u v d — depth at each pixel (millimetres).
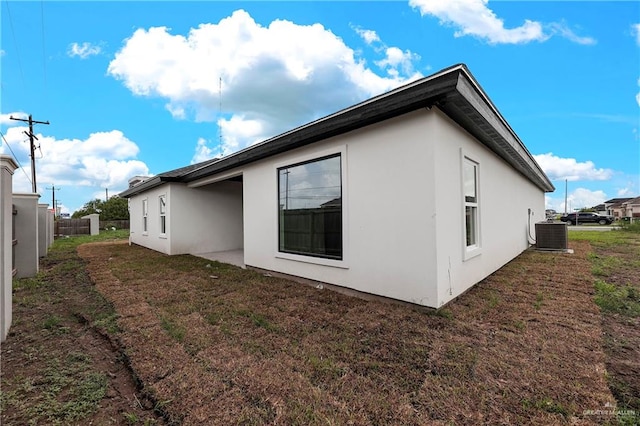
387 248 3949
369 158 4168
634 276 5238
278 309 3801
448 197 3799
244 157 6324
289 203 5680
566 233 8484
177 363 2453
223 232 10195
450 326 3104
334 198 4793
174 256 8867
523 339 2783
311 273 5133
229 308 3859
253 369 2342
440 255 3562
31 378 2314
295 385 2125
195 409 1882
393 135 3865
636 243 10359
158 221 10344
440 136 3594
